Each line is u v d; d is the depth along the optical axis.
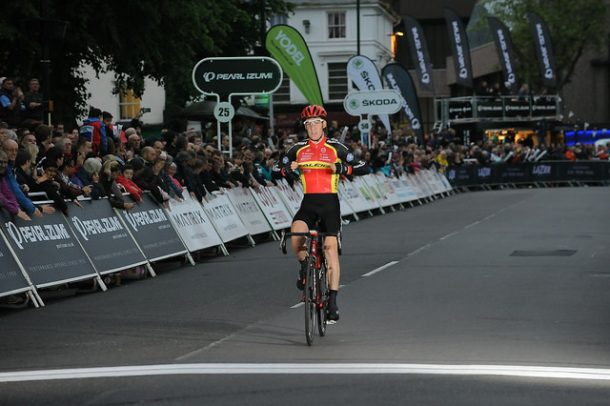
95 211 17.12
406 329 11.71
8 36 25.48
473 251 20.52
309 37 78.44
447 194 49.88
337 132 42.88
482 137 64.31
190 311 13.71
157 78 32.75
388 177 38.81
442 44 104.06
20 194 14.98
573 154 59.91
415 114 49.41
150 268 18.22
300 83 34.81
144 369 9.68
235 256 21.55
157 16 28.88
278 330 11.94
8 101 21.05
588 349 10.30
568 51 74.25
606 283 15.29
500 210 34.22
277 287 16.03
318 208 11.55
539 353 10.10
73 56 30.23
